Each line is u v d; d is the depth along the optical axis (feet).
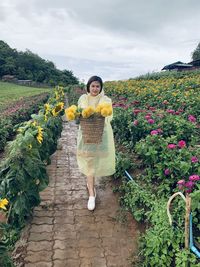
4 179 12.42
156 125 20.53
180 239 11.23
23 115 40.96
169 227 11.65
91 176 15.69
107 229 13.93
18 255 12.05
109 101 15.40
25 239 13.11
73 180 20.02
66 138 32.83
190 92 34.60
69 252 12.32
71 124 42.32
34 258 11.90
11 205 12.87
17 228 12.87
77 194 17.69
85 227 14.10
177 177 14.84
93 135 14.38
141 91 42.04
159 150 16.57
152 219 12.51
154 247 11.16
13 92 144.97
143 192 14.96
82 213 15.37
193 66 139.13
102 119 14.16
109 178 19.31
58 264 11.62
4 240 11.21
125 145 22.76
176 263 10.47
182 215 11.93
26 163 12.75
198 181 12.84
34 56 324.19
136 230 13.75
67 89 104.63
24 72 293.43
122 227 14.05
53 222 14.49
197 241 11.50
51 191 18.08
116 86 56.70
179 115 23.61
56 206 16.11
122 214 15.01
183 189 12.63
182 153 15.34
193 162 14.40
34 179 13.34
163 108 31.55
